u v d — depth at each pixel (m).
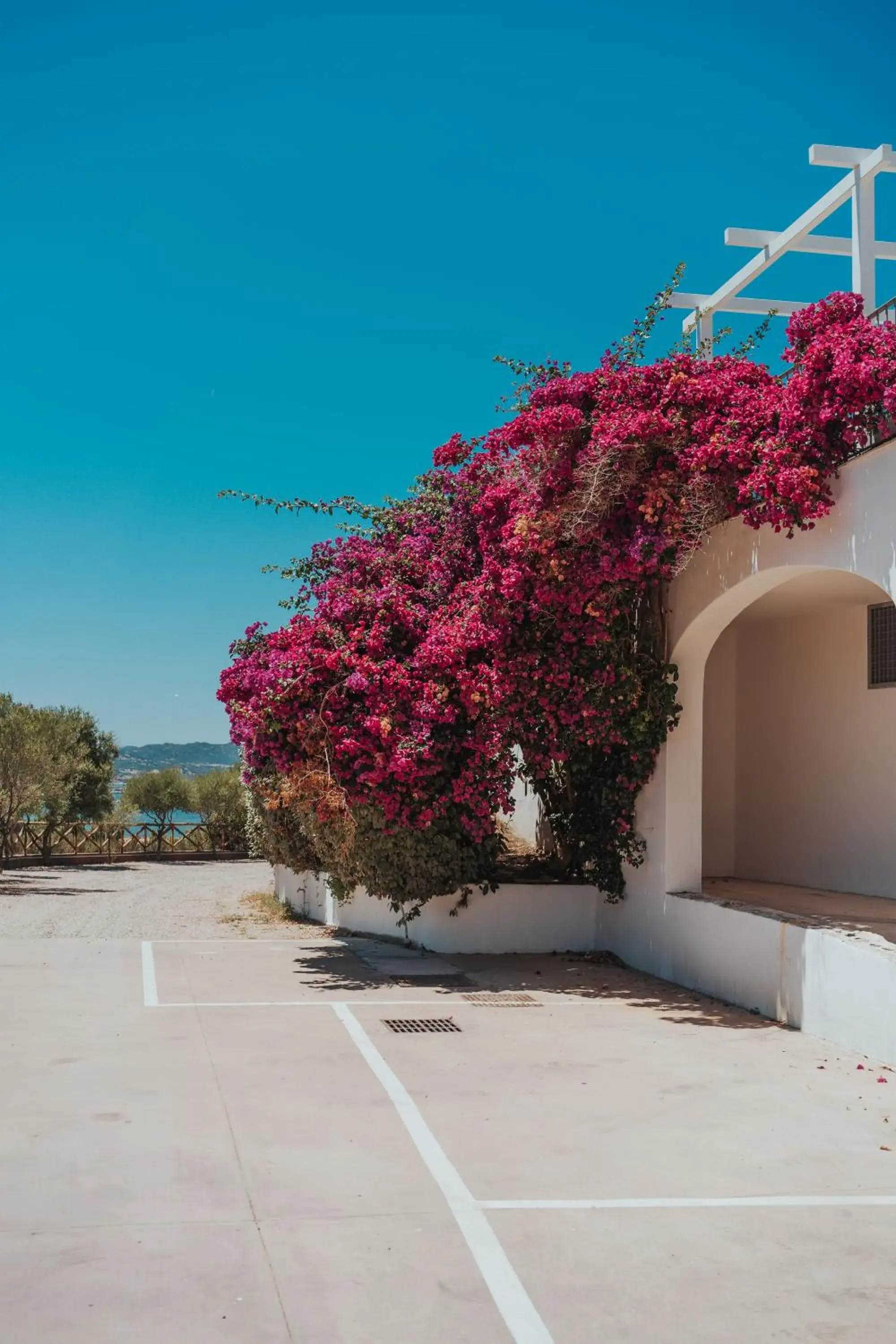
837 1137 5.79
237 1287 3.91
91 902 17.77
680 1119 6.10
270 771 13.38
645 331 10.20
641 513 9.29
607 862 11.85
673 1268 4.14
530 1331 3.65
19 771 23.08
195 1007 9.04
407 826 11.02
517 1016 8.94
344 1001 9.47
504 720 10.45
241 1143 5.54
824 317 8.23
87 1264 4.07
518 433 9.28
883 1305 3.87
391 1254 4.22
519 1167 5.26
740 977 9.39
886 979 7.39
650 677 10.80
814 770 12.55
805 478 7.96
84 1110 6.05
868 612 11.84
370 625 10.71
